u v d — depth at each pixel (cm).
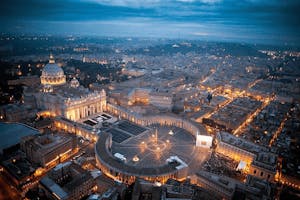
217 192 18175
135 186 17088
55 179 19062
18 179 19238
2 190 19388
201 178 19338
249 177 19450
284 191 19875
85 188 18325
